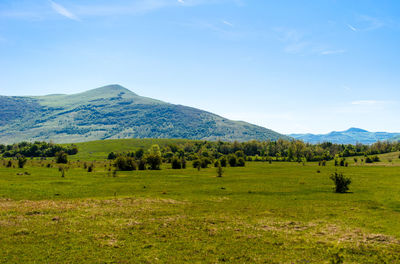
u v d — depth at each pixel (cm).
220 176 7919
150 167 11212
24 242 2109
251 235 2427
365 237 2372
